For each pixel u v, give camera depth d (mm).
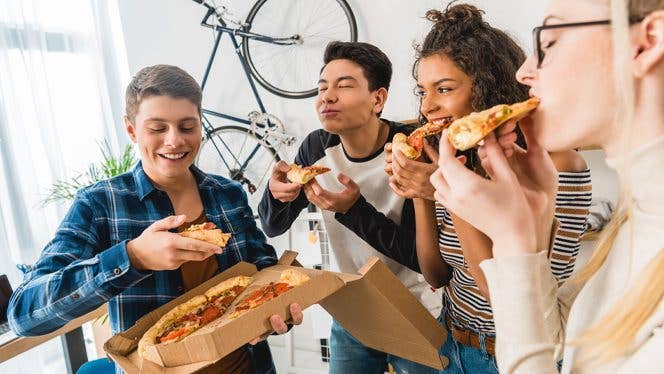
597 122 487
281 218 1566
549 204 633
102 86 3559
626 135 448
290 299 963
